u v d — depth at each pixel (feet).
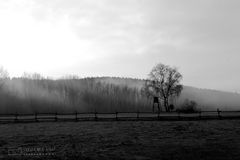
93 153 71.97
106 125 133.69
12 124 143.54
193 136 99.71
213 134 103.40
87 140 93.20
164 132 110.83
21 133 111.65
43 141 91.66
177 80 293.23
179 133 107.65
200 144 82.48
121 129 120.06
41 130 119.85
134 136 101.24
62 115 192.13
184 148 76.64
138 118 157.89
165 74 292.81
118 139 94.73
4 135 106.63
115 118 156.97
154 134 105.81
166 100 291.79
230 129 115.96
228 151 71.51
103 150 75.87
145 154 70.18
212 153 69.41
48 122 148.46
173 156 67.15
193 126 127.24
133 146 81.25
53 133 110.42
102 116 177.88
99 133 109.19
